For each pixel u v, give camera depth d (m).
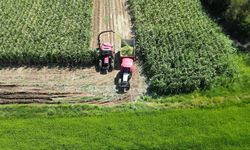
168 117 106.75
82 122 106.38
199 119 105.94
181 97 113.62
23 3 152.88
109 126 104.69
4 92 118.75
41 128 105.25
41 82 121.25
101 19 145.00
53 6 148.88
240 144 99.50
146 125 104.62
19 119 108.38
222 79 117.88
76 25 139.00
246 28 133.50
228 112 108.19
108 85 119.06
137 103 111.88
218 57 123.94
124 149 99.00
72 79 121.81
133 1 150.50
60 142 101.25
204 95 114.31
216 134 101.81
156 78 117.06
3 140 102.50
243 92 114.88
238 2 139.12
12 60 128.25
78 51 126.81
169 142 99.88
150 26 137.12
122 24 142.38
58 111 110.44
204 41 129.88
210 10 148.50
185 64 121.19
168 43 129.12
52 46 129.62
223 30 138.25
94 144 100.50
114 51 130.50
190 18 141.12
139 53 128.75
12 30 138.12
